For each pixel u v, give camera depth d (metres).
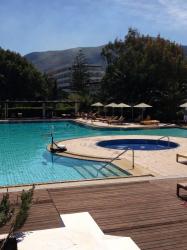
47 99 63.53
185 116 35.19
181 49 42.62
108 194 8.99
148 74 40.34
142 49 43.72
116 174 13.68
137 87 41.53
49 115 42.69
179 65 39.84
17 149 20.61
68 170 14.80
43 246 5.45
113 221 7.12
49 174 14.20
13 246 4.91
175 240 6.22
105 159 15.66
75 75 91.31
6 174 14.32
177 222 7.04
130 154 16.80
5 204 5.03
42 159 17.31
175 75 40.03
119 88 43.12
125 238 5.95
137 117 38.69
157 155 16.47
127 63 42.41
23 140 24.72
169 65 39.56
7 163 16.48
